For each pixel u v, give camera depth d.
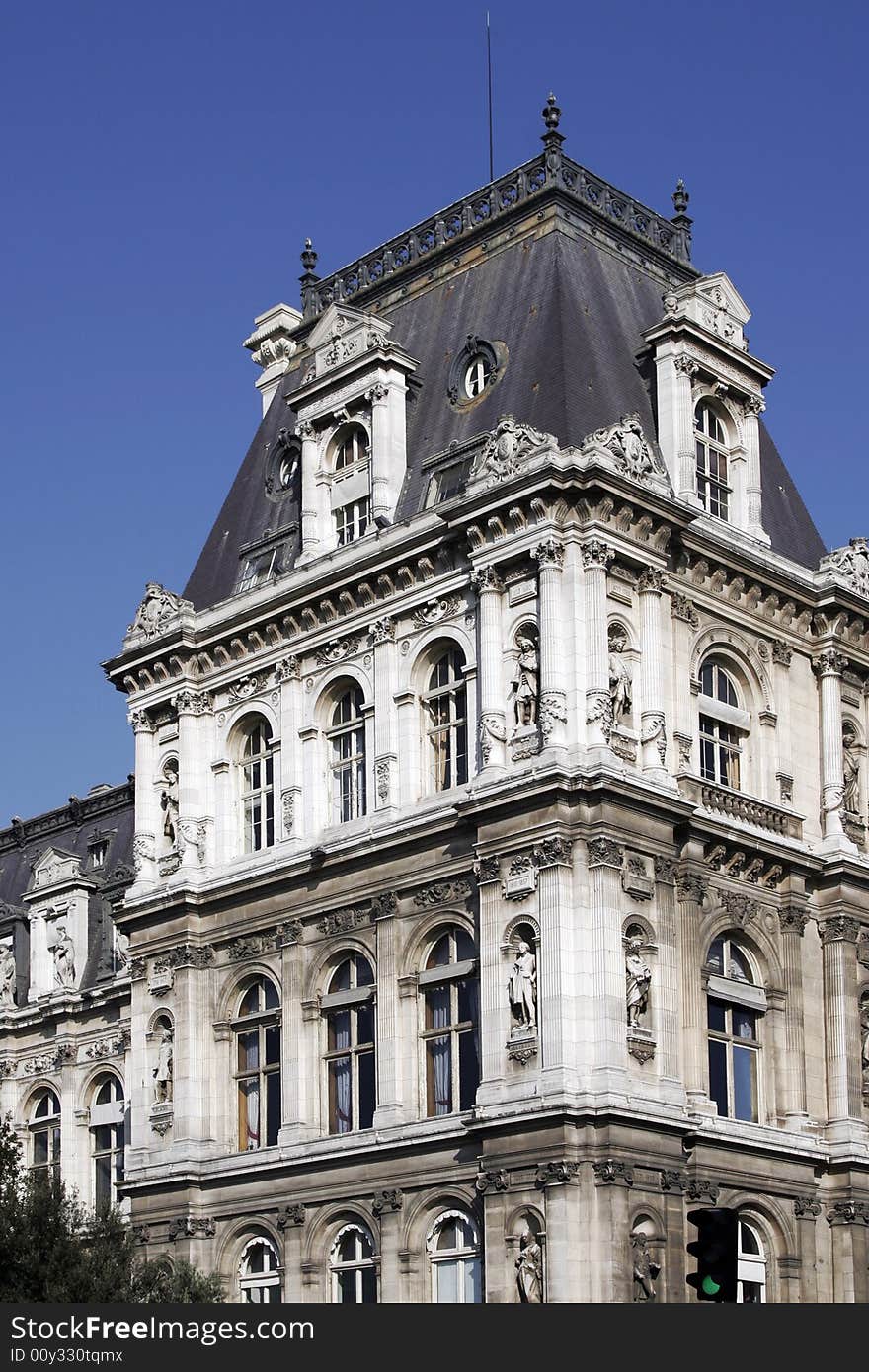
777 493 62.78
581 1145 48.06
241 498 66.38
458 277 62.88
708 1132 50.78
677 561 55.25
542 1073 48.69
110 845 74.88
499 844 51.12
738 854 54.62
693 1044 51.81
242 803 60.72
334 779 58.28
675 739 53.84
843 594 59.22
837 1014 56.12
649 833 51.34
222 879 59.16
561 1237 47.38
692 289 58.47
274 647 60.00
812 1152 54.19
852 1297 53.78
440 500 57.25
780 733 57.66
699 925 52.94
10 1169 54.53
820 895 57.34
